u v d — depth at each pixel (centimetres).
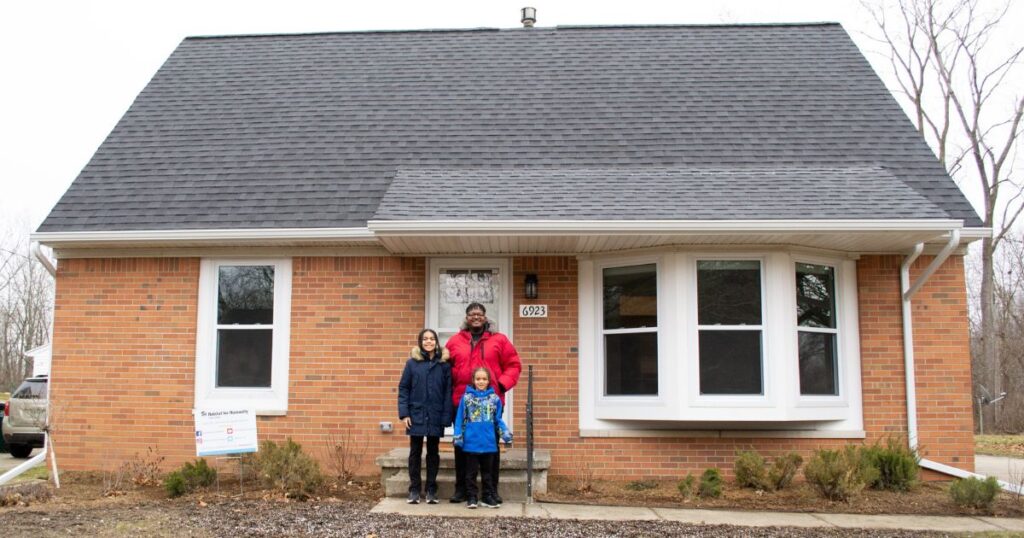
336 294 974
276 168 1058
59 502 785
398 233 844
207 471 848
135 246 981
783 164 1020
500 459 839
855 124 1091
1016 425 2620
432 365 770
